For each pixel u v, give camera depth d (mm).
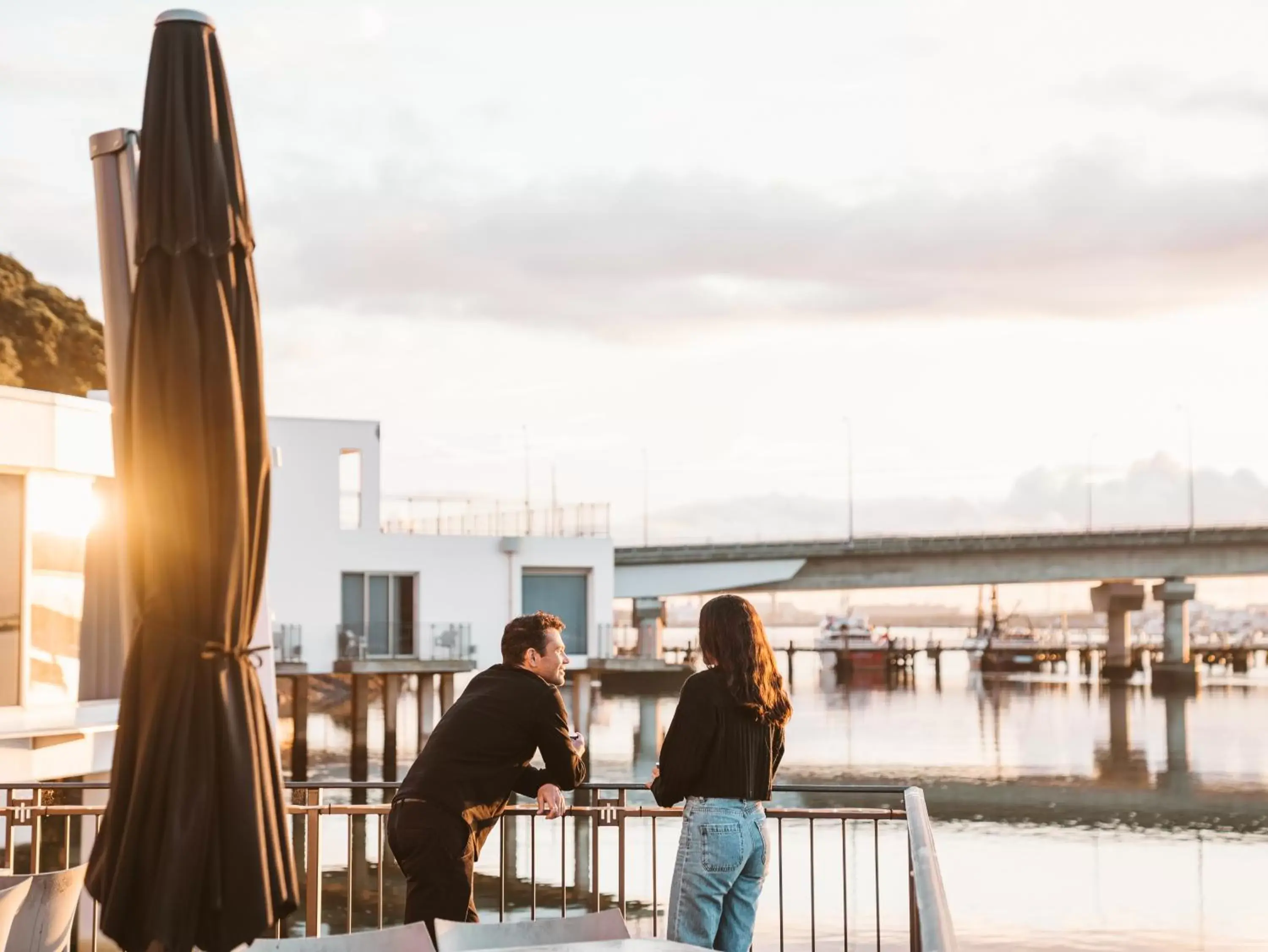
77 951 12328
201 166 4727
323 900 20547
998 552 71812
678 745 5758
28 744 16766
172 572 4445
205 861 4352
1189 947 20406
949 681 112812
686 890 5750
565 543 47312
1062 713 69000
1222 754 47938
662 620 74688
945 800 36375
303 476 43062
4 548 16844
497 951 4836
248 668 4570
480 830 6098
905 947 17828
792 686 101875
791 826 32031
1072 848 29391
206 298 4625
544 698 6059
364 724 43094
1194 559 71812
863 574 71875
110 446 18469
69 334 73375
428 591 45000
